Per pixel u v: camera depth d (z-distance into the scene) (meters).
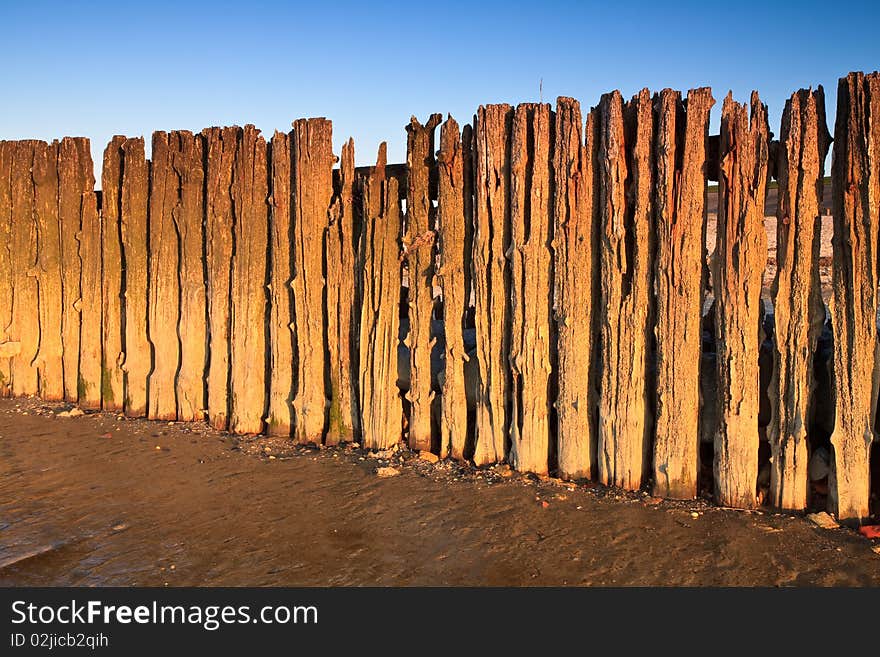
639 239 5.78
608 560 4.96
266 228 7.41
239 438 7.47
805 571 4.75
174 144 7.77
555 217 6.04
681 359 5.70
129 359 8.20
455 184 6.50
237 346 7.55
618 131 5.77
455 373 6.68
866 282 5.24
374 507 5.84
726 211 5.54
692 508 5.62
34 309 8.95
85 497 6.18
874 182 5.16
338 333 7.14
